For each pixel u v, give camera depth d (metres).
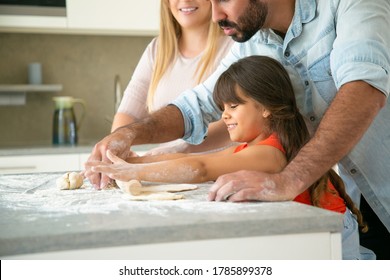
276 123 1.53
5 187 1.52
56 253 0.93
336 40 1.40
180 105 1.81
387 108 1.56
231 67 1.59
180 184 1.43
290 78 1.64
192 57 2.20
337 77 1.37
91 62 3.45
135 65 3.51
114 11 3.12
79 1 3.07
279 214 1.04
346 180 1.73
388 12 1.39
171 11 2.17
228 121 1.59
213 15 1.51
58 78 3.41
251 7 1.48
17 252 0.92
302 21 1.53
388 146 1.58
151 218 1.03
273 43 1.66
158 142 1.74
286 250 1.01
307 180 1.21
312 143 1.26
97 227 0.96
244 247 1.00
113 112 3.49
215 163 1.43
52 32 3.25
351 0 1.41
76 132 3.20
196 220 0.99
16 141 3.35
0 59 3.33
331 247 1.03
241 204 1.15
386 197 1.62
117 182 1.41
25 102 3.32
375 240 1.77
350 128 1.26
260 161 1.43
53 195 1.35
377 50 1.32
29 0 2.99
